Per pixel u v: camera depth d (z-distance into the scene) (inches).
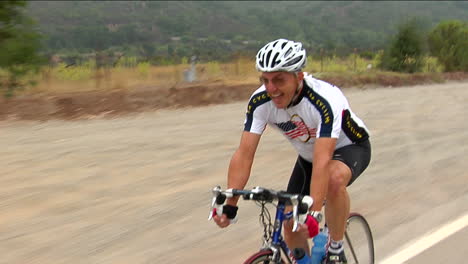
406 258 181.6
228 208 125.5
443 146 363.6
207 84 712.4
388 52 1235.2
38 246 185.9
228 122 458.9
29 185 256.5
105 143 358.9
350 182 137.0
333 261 135.8
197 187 258.8
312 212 117.6
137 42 5246.1
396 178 282.8
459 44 1314.0
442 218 221.3
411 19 1234.0
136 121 462.9
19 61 542.9
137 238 195.3
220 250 187.0
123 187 256.4
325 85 130.1
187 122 459.2
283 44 118.5
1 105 478.0
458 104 603.8
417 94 733.9
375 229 209.9
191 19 7244.1
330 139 124.6
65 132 401.1
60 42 4165.8
